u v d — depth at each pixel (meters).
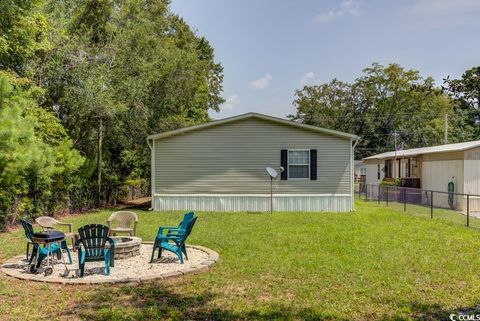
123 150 21.47
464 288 5.88
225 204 16.05
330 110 46.00
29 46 12.22
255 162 16.09
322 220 13.19
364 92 44.81
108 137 19.16
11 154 9.22
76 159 13.62
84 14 16.36
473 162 17.17
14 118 9.42
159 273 6.62
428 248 8.64
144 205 19.64
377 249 8.48
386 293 5.63
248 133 16.08
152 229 11.40
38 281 6.18
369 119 44.84
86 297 5.47
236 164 16.08
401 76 42.88
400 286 5.92
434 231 11.01
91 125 17.20
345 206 16.11
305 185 16.09
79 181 15.81
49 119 13.36
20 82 11.89
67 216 14.53
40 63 13.96
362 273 6.60
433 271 6.77
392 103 44.28
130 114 17.42
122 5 17.55
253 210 16.03
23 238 9.81
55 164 13.07
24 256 7.85
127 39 16.91
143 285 6.02
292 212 15.57
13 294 5.57
